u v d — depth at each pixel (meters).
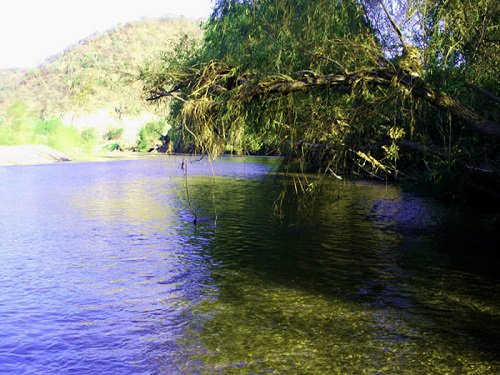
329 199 26.77
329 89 11.65
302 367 7.52
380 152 15.74
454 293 10.83
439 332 8.77
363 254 14.37
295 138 12.70
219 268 13.23
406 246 15.26
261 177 44.59
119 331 9.07
